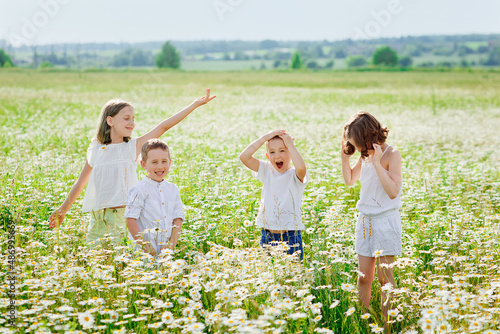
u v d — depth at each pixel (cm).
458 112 2205
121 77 5584
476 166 961
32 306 315
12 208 523
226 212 560
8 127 1335
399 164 383
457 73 7762
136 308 324
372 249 383
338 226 468
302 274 362
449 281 390
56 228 435
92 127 1421
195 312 336
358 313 344
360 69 9169
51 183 653
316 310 304
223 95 3136
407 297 352
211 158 921
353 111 2205
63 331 297
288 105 2406
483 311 319
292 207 438
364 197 391
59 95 2730
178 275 362
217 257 383
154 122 1614
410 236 503
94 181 461
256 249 392
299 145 1115
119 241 429
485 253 427
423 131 1476
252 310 328
